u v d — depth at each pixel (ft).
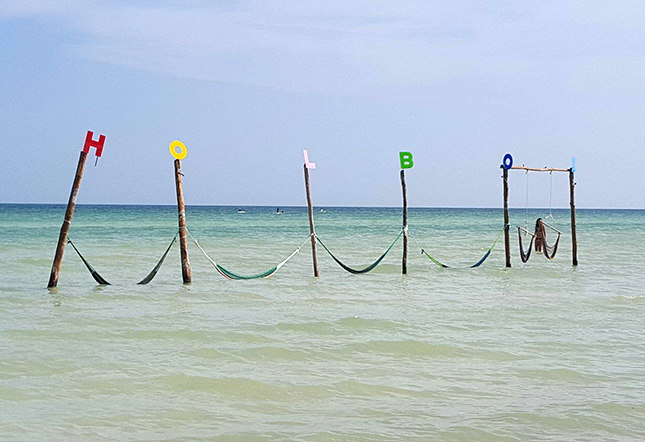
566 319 47.03
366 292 61.26
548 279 73.67
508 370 33.40
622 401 28.43
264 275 69.56
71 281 66.74
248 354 36.06
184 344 38.24
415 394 29.37
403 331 42.34
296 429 24.84
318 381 31.17
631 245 135.44
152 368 32.89
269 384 30.50
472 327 43.88
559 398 28.84
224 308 51.08
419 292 61.46
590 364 34.65
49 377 31.09
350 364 34.37
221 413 26.66
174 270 79.30
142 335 40.50
